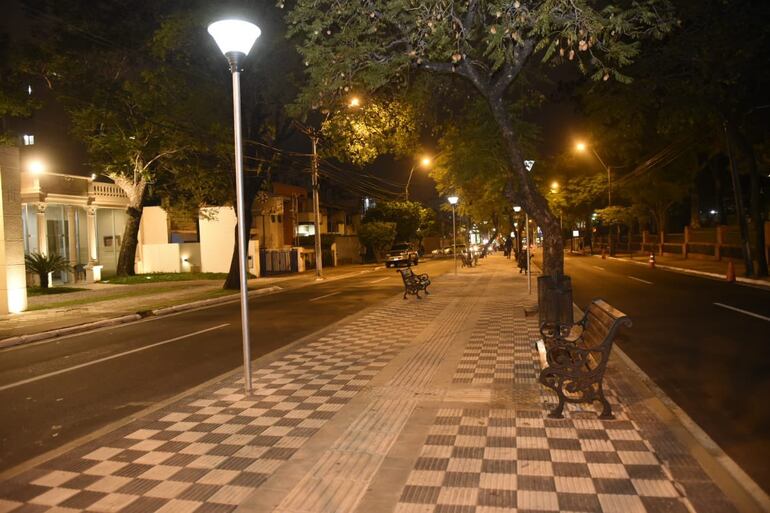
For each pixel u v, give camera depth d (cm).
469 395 673
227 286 2545
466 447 512
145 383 842
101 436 586
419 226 6756
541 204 1180
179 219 3822
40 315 1719
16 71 2150
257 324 1434
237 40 729
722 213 4488
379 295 2097
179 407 680
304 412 643
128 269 3191
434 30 805
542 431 545
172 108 2145
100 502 434
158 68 2105
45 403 752
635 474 443
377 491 432
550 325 848
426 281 1947
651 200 4303
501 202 1683
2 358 1120
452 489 430
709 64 1438
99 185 3206
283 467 486
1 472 517
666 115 1730
